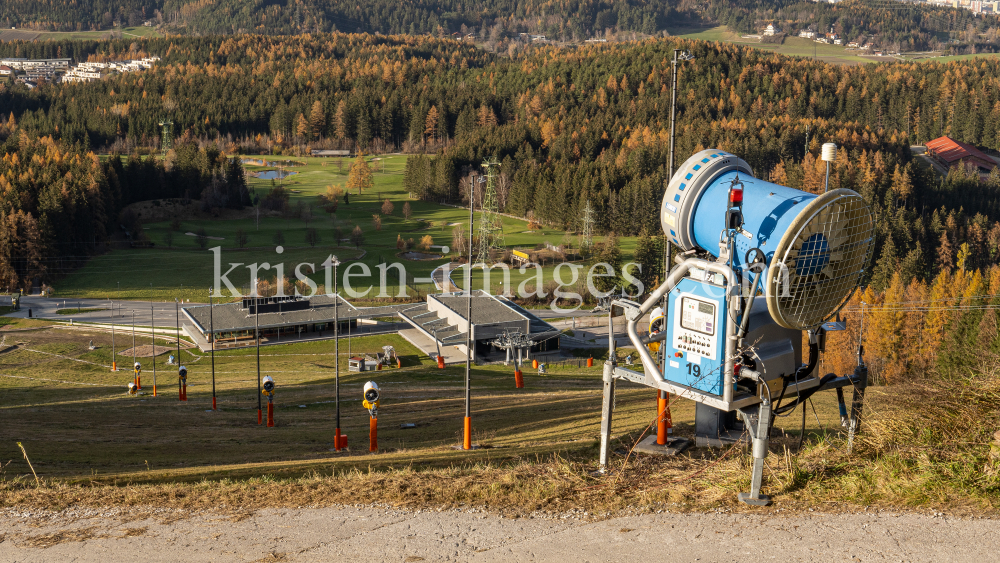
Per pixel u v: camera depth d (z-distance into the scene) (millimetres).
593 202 178125
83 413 44656
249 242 168375
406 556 8016
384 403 48438
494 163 167250
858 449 10133
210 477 13336
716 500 8922
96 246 157750
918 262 135250
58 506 10117
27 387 70062
